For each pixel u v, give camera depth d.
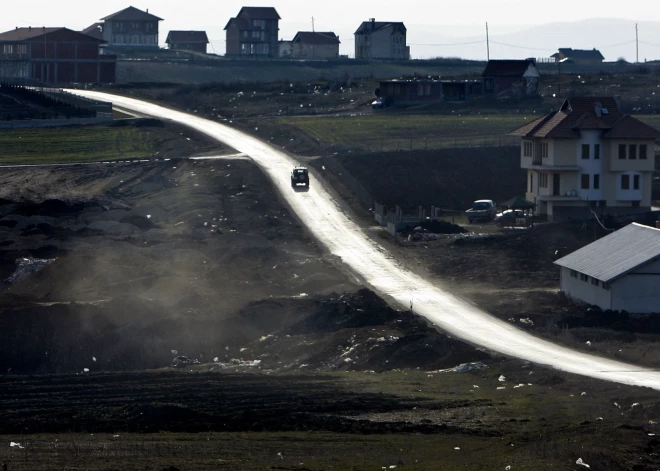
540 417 141.12
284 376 169.25
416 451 125.38
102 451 124.50
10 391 157.88
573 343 193.38
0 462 118.25
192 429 137.75
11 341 194.38
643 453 122.88
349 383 163.88
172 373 171.25
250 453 124.25
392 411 146.88
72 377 167.75
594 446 124.00
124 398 153.00
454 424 138.50
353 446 128.12
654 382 162.62
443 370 177.25
